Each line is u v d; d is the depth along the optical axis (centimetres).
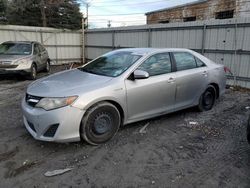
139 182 289
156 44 1201
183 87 488
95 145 377
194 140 408
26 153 351
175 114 541
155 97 441
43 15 2780
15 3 2773
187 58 515
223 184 289
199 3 1511
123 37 1414
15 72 933
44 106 342
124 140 400
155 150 369
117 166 322
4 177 293
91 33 1694
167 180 294
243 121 507
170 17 1753
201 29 994
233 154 363
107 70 434
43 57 1182
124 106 399
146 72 405
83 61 1781
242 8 1262
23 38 1530
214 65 571
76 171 309
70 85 373
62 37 1691
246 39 859
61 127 337
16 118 494
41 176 297
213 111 571
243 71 886
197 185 286
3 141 387
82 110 349
